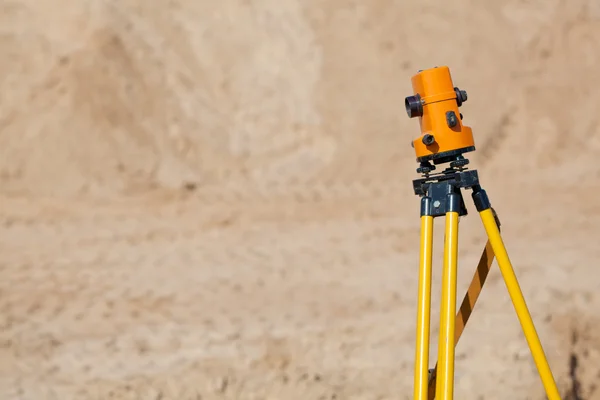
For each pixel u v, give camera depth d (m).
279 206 14.16
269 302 8.41
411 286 8.85
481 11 18.84
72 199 14.23
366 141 16.83
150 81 16.64
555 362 5.68
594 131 17.50
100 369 6.52
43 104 15.39
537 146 17.11
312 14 18.38
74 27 16.59
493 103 17.70
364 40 18.25
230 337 7.18
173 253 10.91
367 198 14.72
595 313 6.71
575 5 19.03
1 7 16.70
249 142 16.67
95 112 15.50
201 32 17.81
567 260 9.36
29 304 8.66
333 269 9.81
